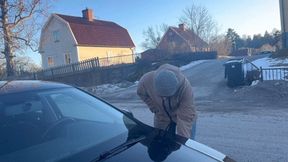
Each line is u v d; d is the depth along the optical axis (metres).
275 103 10.78
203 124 8.15
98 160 2.60
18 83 3.67
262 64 22.02
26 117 3.11
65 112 3.41
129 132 3.18
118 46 44.06
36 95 3.40
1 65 28.52
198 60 33.09
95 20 46.19
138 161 2.58
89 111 3.51
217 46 52.56
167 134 3.17
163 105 3.86
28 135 2.93
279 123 7.74
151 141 2.96
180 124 3.69
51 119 3.26
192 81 18.50
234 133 7.11
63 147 2.85
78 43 39.78
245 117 8.67
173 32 49.16
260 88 12.80
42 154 2.73
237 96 12.80
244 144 6.27
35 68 35.41
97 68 24.27
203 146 3.02
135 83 21.06
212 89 15.27
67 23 40.41
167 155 2.70
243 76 14.83
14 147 2.76
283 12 27.89
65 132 3.11
